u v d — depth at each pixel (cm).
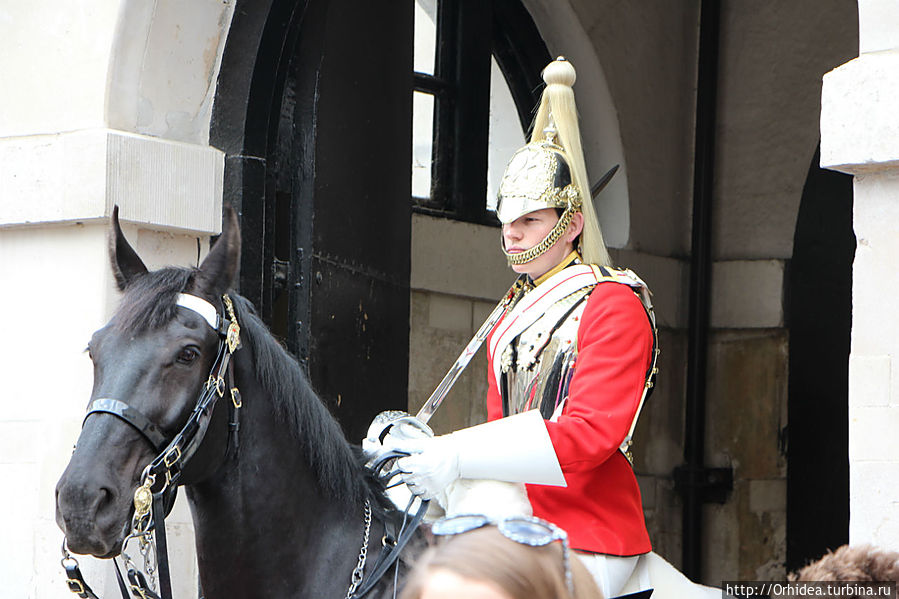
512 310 553
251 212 725
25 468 710
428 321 1026
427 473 484
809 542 1202
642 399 519
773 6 1202
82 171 688
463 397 1059
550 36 1145
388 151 819
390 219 821
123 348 461
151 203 695
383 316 811
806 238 1206
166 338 461
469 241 1062
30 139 717
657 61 1198
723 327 1231
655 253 1198
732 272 1226
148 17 704
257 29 721
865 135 525
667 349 1219
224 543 483
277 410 491
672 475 1227
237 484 482
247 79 723
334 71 755
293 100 745
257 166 729
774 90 1205
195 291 476
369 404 788
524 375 532
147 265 700
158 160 699
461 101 1073
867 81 526
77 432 694
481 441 487
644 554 532
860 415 530
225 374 475
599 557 507
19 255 725
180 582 696
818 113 1189
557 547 224
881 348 528
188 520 701
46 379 709
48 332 711
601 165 1161
